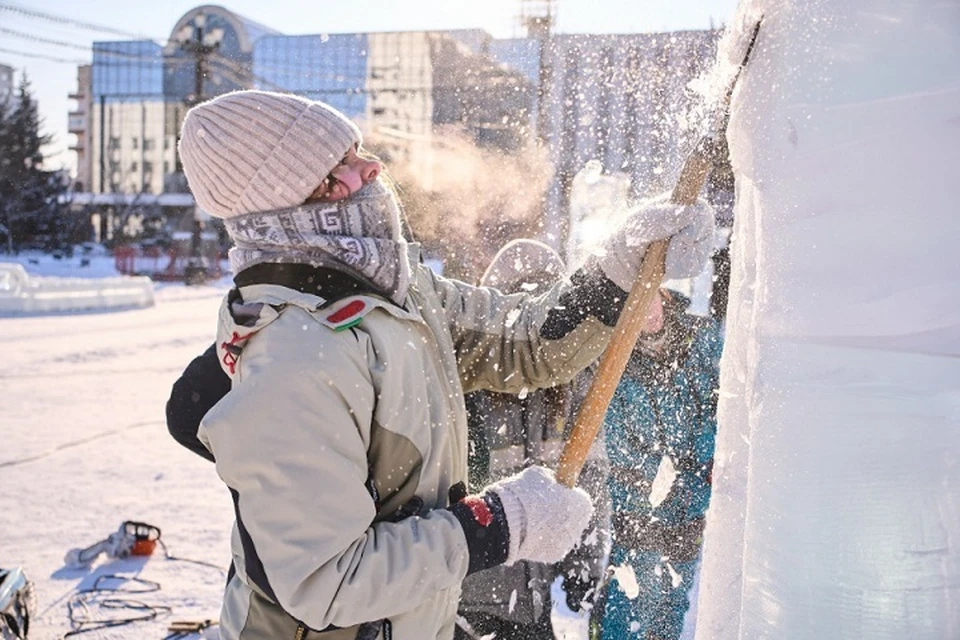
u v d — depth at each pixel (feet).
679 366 7.09
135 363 33.47
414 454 4.48
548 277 7.64
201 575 12.42
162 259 111.65
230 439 4.15
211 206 4.68
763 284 3.72
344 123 4.63
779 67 3.65
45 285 55.16
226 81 80.53
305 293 4.38
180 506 15.51
